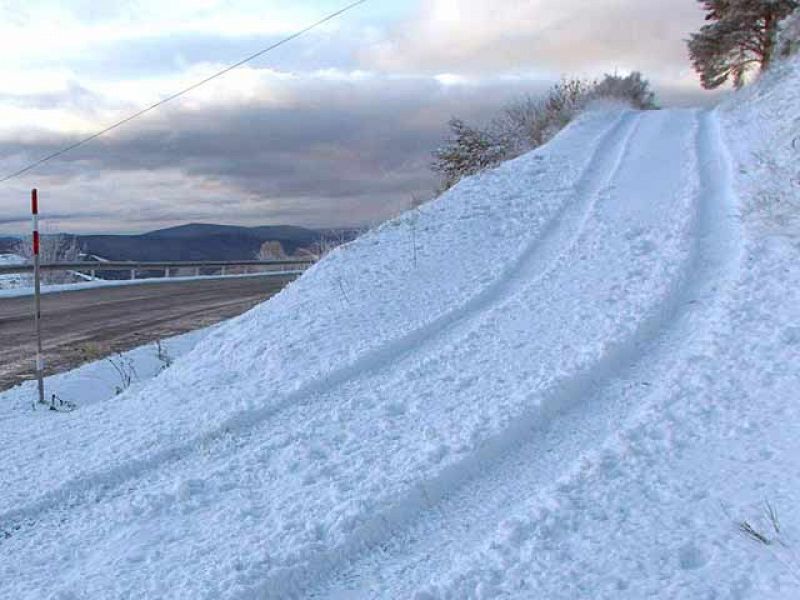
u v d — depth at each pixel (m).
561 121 23.11
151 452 5.62
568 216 10.94
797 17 24.98
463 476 4.49
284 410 6.14
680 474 3.94
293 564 3.74
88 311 18.00
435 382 6.01
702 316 6.20
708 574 3.10
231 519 4.38
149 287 25.23
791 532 3.24
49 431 6.84
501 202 12.47
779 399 4.49
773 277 6.49
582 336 6.26
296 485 4.69
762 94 19.62
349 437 5.29
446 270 9.38
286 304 9.43
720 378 4.95
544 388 5.30
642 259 8.05
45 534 4.59
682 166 12.78
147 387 7.80
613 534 3.52
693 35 37.59
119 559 4.08
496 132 23.00
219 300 19.88
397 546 3.91
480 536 3.84
